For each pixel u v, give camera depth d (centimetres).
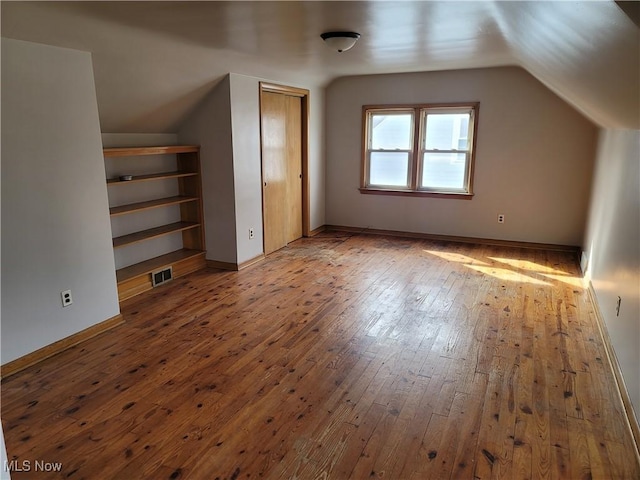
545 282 428
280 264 490
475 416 228
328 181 647
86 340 312
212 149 446
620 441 210
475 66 507
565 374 267
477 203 570
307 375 267
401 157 602
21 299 270
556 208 534
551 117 512
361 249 552
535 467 194
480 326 332
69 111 286
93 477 189
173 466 195
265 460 199
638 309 228
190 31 290
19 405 238
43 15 241
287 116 538
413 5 232
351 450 205
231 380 262
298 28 287
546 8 166
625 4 112
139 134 423
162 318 349
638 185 261
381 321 342
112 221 405
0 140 250
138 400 243
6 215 257
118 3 228
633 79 175
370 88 589
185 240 485
